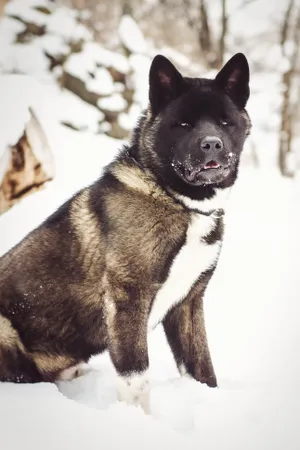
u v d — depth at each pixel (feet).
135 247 5.26
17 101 10.08
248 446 4.68
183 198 5.39
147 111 5.76
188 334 5.80
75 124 12.18
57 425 4.63
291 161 16.48
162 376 6.17
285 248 10.68
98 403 5.32
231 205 12.51
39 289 5.55
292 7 18.25
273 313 8.44
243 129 5.72
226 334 7.77
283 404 5.41
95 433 4.58
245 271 9.76
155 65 5.58
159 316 5.60
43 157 9.96
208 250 5.54
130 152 5.65
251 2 19.07
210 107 5.52
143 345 5.24
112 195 5.43
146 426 4.70
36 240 5.68
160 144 5.49
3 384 5.37
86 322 5.53
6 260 5.81
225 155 5.33
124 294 5.25
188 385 5.53
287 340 7.60
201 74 16.74
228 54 19.86
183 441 4.59
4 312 5.58
